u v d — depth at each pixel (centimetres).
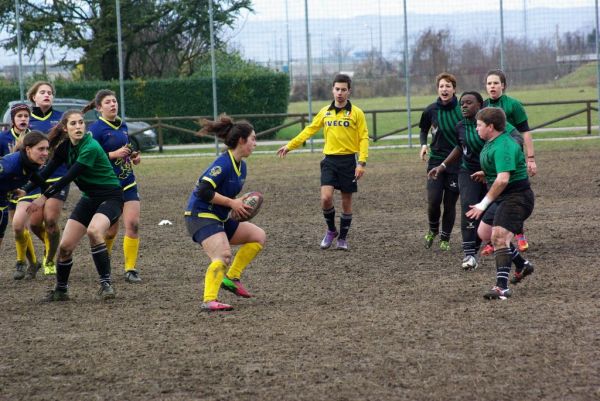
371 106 7050
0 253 1881
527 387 893
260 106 5281
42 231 1623
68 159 1370
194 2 5406
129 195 1544
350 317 1209
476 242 1658
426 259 1667
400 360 995
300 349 1052
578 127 4900
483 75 6619
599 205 2261
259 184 3047
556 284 1383
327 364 988
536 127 4381
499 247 1305
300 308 1279
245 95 5253
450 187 1709
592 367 950
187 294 1409
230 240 1337
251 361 1009
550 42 6875
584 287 1355
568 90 7169
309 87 4272
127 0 5575
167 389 917
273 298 1359
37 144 1355
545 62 6919
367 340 1084
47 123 1695
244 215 1246
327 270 1588
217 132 1244
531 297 1298
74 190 3162
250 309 1282
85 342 1117
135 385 935
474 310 1226
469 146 1520
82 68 5841
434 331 1117
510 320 1162
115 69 5875
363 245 1848
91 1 5572
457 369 956
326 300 1331
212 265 1271
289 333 1130
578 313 1188
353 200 2562
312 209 2425
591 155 3475
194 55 5684
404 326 1148
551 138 4300
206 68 5391
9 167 1376
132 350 1071
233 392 902
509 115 1638
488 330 1113
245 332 1141
